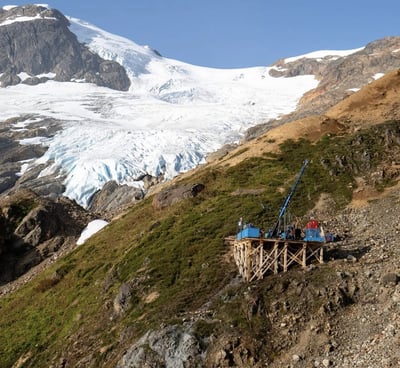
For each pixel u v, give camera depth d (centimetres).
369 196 4594
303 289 3141
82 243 6162
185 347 2964
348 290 3092
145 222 5428
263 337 2955
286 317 3027
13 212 7106
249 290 3219
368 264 3319
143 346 3078
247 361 2852
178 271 3878
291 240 3381
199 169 7075
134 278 3916
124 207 7981
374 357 2602
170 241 4391
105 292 4250
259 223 4322
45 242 6738
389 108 6309
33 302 5112
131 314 3600
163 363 2977
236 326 3019
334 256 3575
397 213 4100
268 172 5384
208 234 4294
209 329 3039
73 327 4081
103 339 3569
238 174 5475
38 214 6881
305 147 5788
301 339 2916
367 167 5059
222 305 3216
